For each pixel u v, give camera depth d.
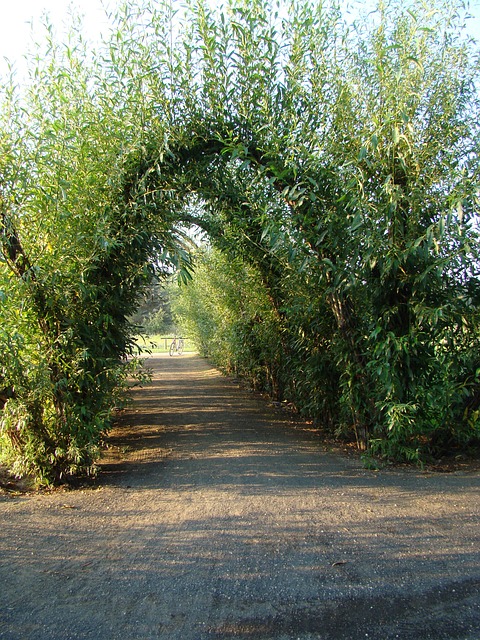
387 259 4.68
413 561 3.20
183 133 5.31
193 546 3.42
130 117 5.09
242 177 5.60
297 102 5.46
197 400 10.49
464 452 5.73
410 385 5.10
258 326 9.61
